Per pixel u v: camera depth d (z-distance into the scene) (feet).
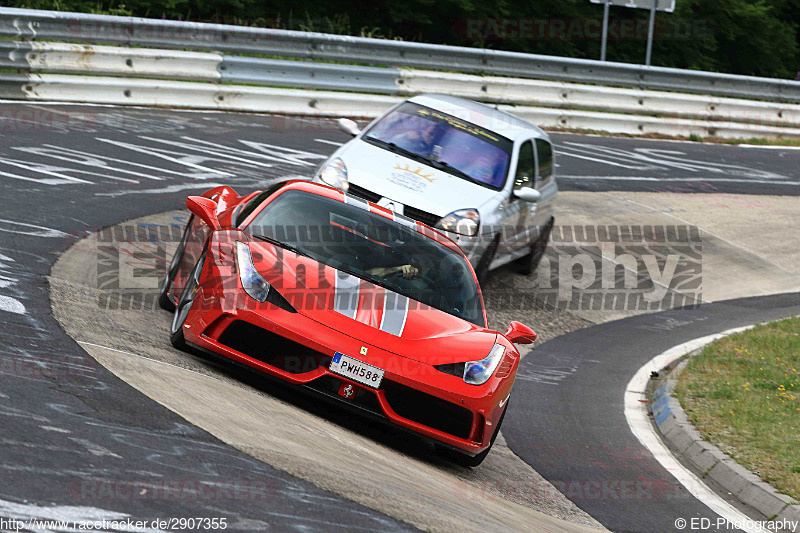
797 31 492.54
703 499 72.54
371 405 62.18
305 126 189.16
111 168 128.77
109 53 169.37
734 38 456.45
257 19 314.76
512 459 75.25
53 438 41.73
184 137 159.22
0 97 156.25
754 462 78.33
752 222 191.31
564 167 204.03
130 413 48.42
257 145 164.76
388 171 107.86
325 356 61.52
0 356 52.60
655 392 101.60
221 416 52.85
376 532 41.19
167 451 44.29
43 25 160.86
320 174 106.32
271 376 62.28
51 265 82.02
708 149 257.96
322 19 330.54
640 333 126.62
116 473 39.70
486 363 66.03
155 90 176.65
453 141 117.70
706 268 161.48
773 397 96.84
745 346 118.32
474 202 106.93
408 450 66.03
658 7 293.84
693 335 128.47
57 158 126.72
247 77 190.29
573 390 99.86
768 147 276.41
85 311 69.87
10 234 88.33
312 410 64.80
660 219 180.75
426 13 366.43
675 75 260.42
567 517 62.03
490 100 229.45
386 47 211.61
